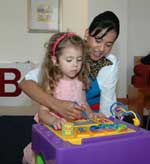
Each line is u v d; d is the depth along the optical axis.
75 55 1.02
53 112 0.98
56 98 1.03
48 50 1.08
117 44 2.53
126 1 2.47
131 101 1.93
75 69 1.04
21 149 1.88
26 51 2.99
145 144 0.75
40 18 2.95
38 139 0.80
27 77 1.13
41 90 1.01
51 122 0.86
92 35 1.07
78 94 1.11
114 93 1.21
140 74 2.41
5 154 1.80
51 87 1.06
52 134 0.77
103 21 1.05
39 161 0.81
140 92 2.00
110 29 1.06
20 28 2.96
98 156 0.69
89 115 0.98
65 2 2.91
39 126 0.85
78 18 2.89
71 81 1.10
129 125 0.87
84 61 1.09
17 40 2.97
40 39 2.99
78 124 0.86
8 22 2.94
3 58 2.98
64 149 0.66
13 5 2.92
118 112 1.00
